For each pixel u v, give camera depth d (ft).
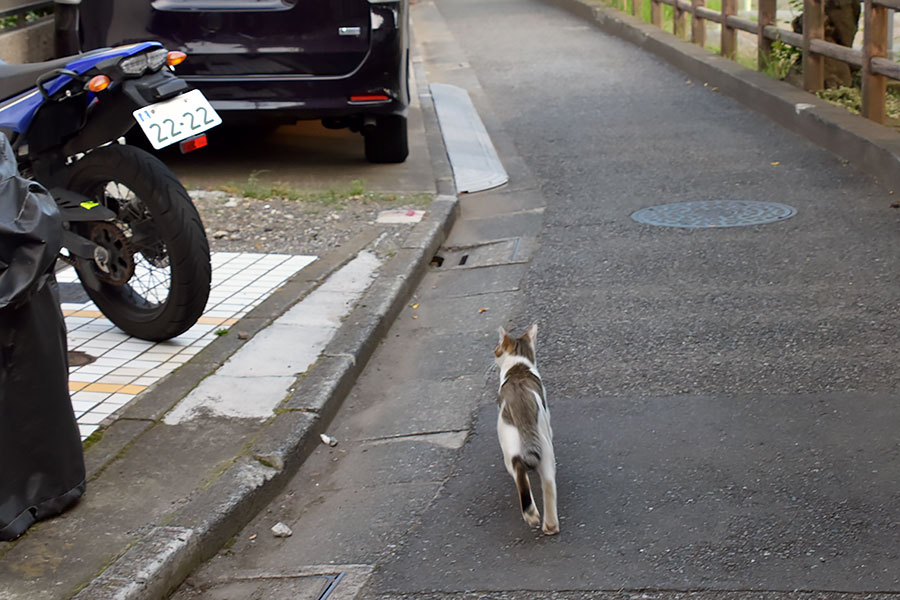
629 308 20.26
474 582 11.64
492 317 20.57
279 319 19.63
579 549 12.15
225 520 12.90
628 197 29.17
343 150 34.88
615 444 14.71
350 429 16.16
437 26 72.13
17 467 12.22
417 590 11.58
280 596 11.69
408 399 17.03
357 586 11.76
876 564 11.32
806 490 13.03
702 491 13.23
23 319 11.99
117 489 13.41
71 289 21.76
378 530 13.05
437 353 18.97
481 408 16.37
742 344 17.94
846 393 15.69
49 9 33.96
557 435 15.12
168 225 17.54
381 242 24.59
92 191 18.58
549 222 27.30
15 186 12.01
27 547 12.01
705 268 22.38
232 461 14.14
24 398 12.16
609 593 11.18
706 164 32.40
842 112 34.24
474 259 24.99
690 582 11.25
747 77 42.01
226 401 16.05
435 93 45.57
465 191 31.35
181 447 14.57
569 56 56.29
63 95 17.21
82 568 11.56
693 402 15.81
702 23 52.65
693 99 43.14
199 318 19.53
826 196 27.66
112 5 28.19
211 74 28.71
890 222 24.81
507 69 53.11
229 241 24.93
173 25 28.37
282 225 26.13
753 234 24.62
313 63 28.76
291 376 16.93
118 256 18.44
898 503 12.56
